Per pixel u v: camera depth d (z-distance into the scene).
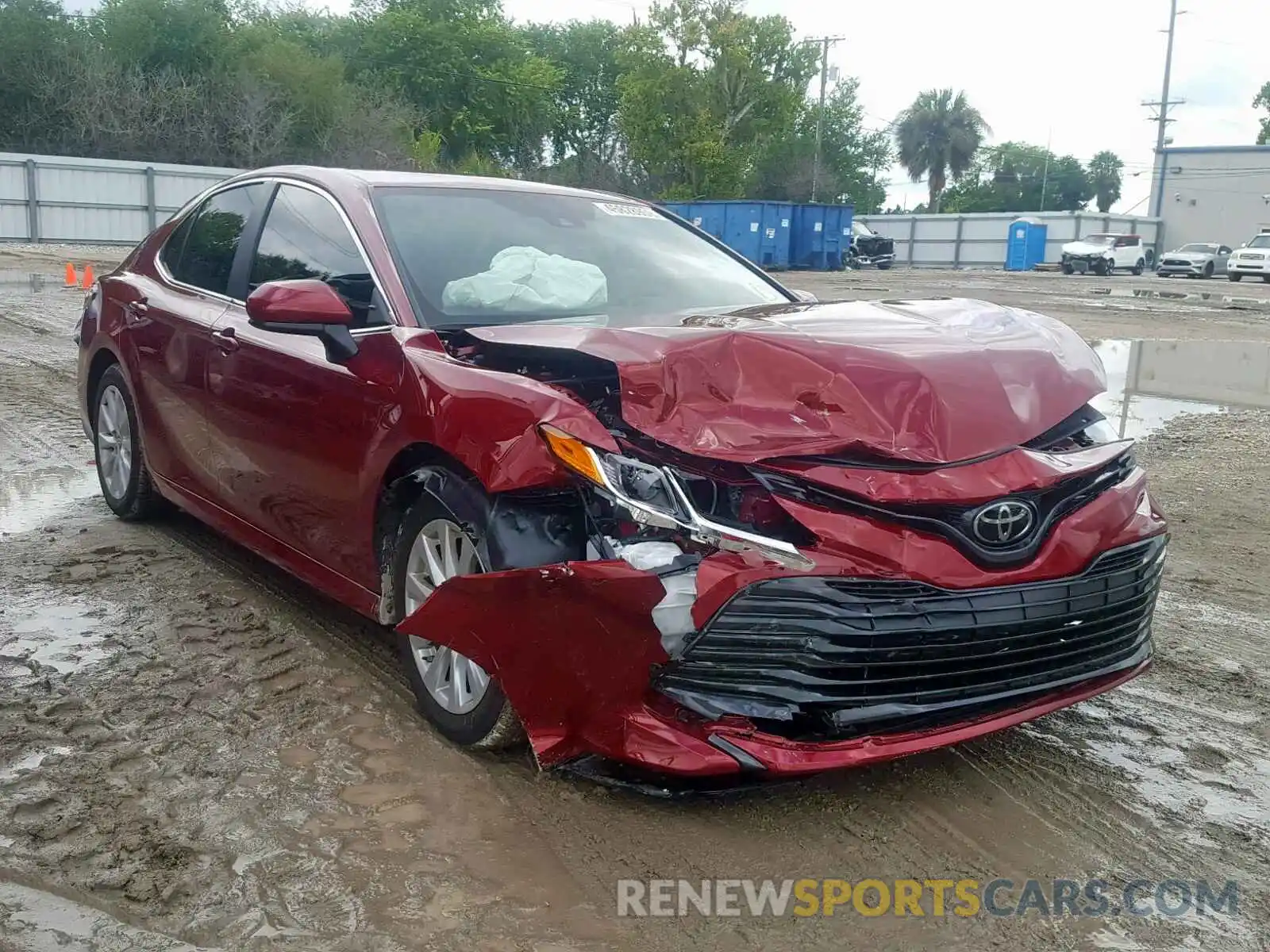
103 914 2.48
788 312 3.57
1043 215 53.97
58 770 3.07
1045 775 3.29
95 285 5.63
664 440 2.80
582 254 4.15
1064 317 19.89
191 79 42.47
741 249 38.47
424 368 3.27
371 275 3.74
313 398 3.69
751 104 52.34
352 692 3.62
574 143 68.38
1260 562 5.49
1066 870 2.81
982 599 2.79
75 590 4.43
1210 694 3.94
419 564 3.31
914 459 2.78
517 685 2.87
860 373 2.88
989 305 3.67
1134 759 3.42
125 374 5.01
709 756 2.69
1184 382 11.77
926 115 80.31
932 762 3.34
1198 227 62.31
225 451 4.27
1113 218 56.28
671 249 4.45
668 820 2.95
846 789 3.16
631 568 2.66
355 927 2.46
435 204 4.11
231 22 46.34
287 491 3.91
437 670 3.33
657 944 2.45
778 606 2.67
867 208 76.44
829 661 2.68
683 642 2.69
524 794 3.04
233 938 2.41
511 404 2.97
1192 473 7.37
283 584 4.57
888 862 2.81
